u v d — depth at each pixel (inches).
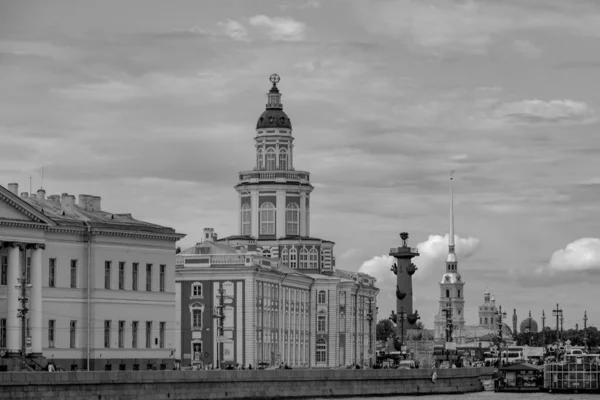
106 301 7568.9
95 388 5890.8
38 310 7022.6
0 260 6914.4
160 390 6289.4
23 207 6939.0
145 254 7859.3
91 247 7514.8
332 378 7573.8
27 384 5536.4
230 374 6776.6
